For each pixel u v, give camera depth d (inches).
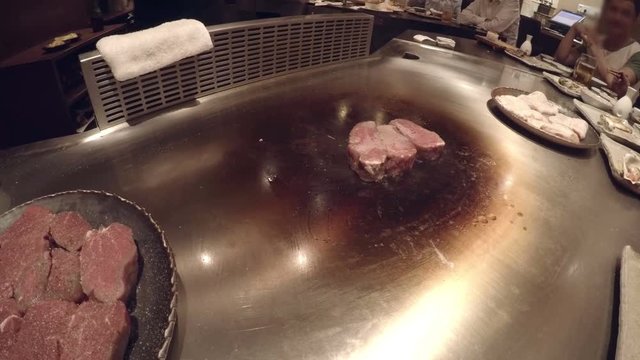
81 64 24.4
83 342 13.2
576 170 31.9
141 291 15.8
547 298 20.4
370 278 19.9
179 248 20.0
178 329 16.2
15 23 52.5
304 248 21.1
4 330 13.8
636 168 31.6
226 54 33.1
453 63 50.6
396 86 42.1
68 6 61.9
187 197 23.5
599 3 95.6
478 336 18.0
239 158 27.4
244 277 19.0
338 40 42.9
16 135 54.5
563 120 37.0
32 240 17.0
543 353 17.7
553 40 85.7
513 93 42.5
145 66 27.0
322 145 30.0
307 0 96.6
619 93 58.1
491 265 21.9
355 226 23.1
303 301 18.2
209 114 31.7
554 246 24.0
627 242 25.4
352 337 16.9
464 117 37.7
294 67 40.1
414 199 26.0
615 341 18.7
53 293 15.4
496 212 26.0
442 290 19.8
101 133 27.0
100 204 19.4
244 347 16.0
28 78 51.1
